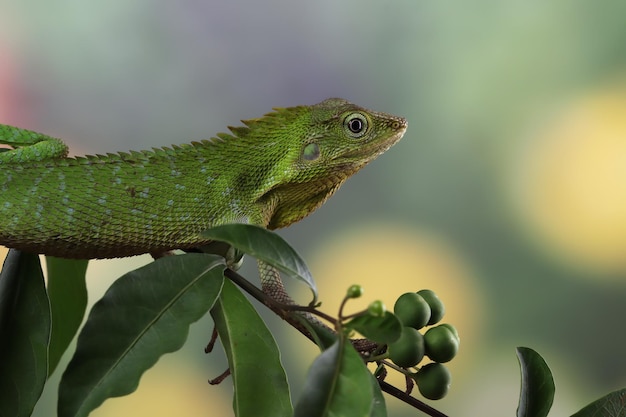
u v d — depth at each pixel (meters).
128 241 2.60
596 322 7.70
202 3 8.03
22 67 7.80
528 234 7.94
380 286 7.67
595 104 7.93
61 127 7.86
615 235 7.76
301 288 7.43
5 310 2.33
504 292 7.82
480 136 8.04
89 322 1.97
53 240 2.52
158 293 2.03
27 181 2.54
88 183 2.58
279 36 8.20
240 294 2.17
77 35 7.89
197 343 7.12
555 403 7.61
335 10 8.10
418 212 7.93
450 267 7.86
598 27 7.93
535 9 8.02
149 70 7.98
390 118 3.09
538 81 8.02
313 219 7.84
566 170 7.94
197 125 8.02
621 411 2.12
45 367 2.23
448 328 2.12
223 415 7.07
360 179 7.91
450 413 7.42
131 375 1.91
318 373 1.67
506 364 7.65
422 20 8.11
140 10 7.96
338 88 8.14
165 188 2.67
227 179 2.80
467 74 8.08
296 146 2.95
